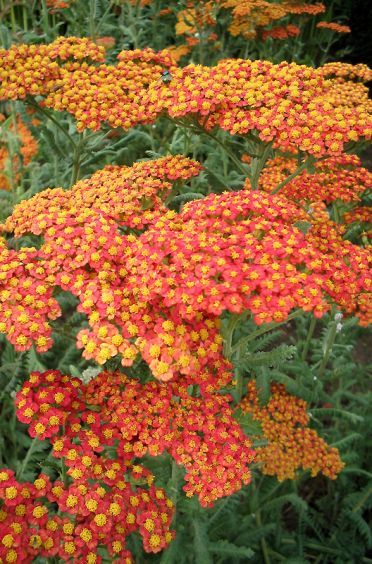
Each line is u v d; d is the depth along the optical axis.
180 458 0.22
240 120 0.27
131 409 0.22
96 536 0.20
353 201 0.32
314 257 0.23
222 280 0.22
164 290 0.21
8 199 0.37
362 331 0.47
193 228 0.24
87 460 0.21
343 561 0.34
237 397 0.32
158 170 0.28
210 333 0.22
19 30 0.50
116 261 0.23
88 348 0.20
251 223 0.23
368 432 0.38
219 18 0.57
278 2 0.62
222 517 0.31
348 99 0.33
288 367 0.35
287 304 0.21
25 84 0.31
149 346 0.21
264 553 0.33
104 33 0.56
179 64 0.59
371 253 0.28
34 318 0.22
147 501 0.21
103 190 0.27
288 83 0.28
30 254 0.23
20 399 0.22
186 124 0.29
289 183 0.31
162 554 0.27
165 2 0.66
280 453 0.31
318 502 0.37
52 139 0.34
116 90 0.30
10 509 0.20
